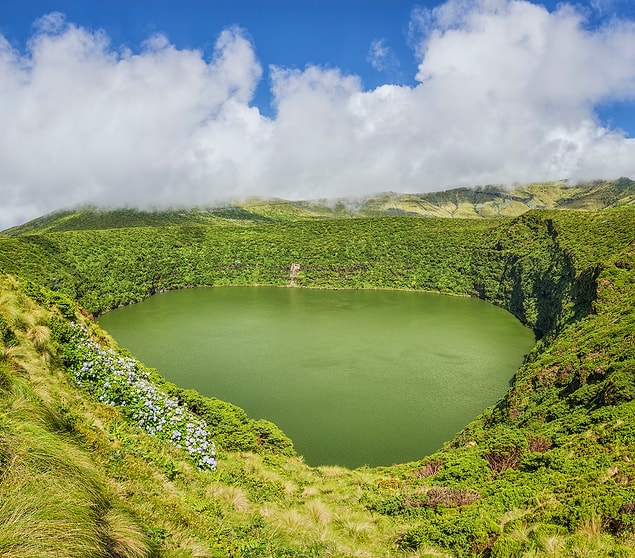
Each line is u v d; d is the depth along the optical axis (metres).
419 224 197.50
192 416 20.41
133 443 13.85
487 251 162.75
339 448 47.78
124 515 7.79
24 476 6.59
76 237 158.88
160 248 180.88
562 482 18.88
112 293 138.62
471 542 14.09
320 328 104.44
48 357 15.52
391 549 14.93
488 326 107.06
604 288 65.62
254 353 82.88
